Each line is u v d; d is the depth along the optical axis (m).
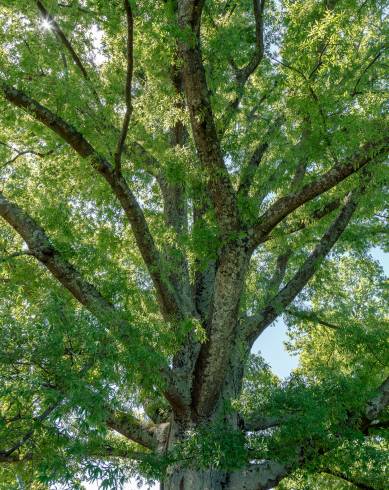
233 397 11.38
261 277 14.02
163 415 12.15
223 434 9.85
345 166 9.35
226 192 9.77
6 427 7.64
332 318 14.88
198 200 10.99
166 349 9.88
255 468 11.02
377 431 11.75
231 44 11.16
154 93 11.58
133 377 8.97
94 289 9.95
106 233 11.41
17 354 7.52
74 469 7.77
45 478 7.27
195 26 9.32
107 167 9.79
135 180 12.22
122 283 10.12
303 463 10.81
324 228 13.01
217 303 10.10
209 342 10.27
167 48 10.52
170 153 10.77
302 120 10.76
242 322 12.05
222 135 11.38
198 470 10.13
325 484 14.44
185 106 11.80
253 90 13.03
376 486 12.20
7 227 12.22
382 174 9.38
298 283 12.42
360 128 9.27
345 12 10.58
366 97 10.42
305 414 9.70
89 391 7.38
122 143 9.52
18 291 11.05
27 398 7.26
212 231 10.24
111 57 11.67
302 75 9.84
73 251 10.06
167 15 9.28
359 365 13.80
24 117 10.90
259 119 12.65
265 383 11.86
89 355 8.04
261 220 9.97
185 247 10.81
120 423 11.30
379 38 11.53
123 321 9.23
